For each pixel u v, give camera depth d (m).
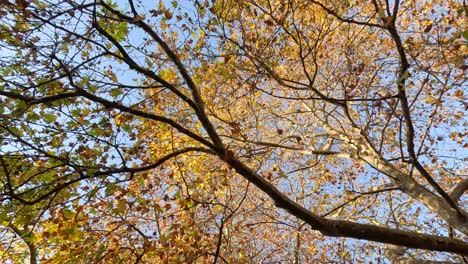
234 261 9.19
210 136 5.56
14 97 4.95
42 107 5.94
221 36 7.14
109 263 7.12
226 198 9.67
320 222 5.32
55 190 5.21
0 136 5.38
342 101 6.84
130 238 7.27
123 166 5.44
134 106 6.43
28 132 5.60
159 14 6.12
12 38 5.62
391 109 6.91
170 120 5.50
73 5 5.43
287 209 5.36
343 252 11.69
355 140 8.39
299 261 11.66
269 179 8.36
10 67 5.55
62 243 7.02
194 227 7.83
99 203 6.75
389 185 9.88
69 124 5.75
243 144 9.27
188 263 7.16
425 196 6.54
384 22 5.69
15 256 7.96
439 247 5.24
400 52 5.78
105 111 6.07
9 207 5.64
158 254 7.02
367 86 8.39
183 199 7.57
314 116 10.19
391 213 10.09
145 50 6.58
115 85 5.75
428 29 5.94
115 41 5.49
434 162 9.76
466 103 8.02
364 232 5.28
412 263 6.86
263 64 6.69
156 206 7.21
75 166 5.28
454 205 5.97
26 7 5.18
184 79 5.91
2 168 5.64
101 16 5.63
